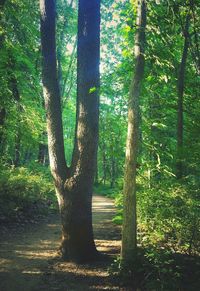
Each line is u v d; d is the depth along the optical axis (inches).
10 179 574.6
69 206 327.0
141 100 392.5
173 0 329.4
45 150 1048.2
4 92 667.4
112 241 422.0
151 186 390.6
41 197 663.8
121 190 598.9
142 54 286.4
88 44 338.0
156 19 324.5
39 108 824.9
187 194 331.0
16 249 366.3
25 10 676.7
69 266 313.4
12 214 497.4
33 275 290.8
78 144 331.3
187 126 389.4
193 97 424.5
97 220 596.1
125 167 293.3
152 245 308.8
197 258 292.8
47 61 344.2
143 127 400.8
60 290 259.8
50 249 371.2
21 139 793.6
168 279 250.2
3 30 623.8
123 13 370.3
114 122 539.5
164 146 426.9
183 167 403.9
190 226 315.9
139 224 381.7
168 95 427.5
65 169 333.4
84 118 331.3
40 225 505.4
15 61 690.2
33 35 715.4
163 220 336.8
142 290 255.9
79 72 339.9
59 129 337.7
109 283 271.6
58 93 345.1
